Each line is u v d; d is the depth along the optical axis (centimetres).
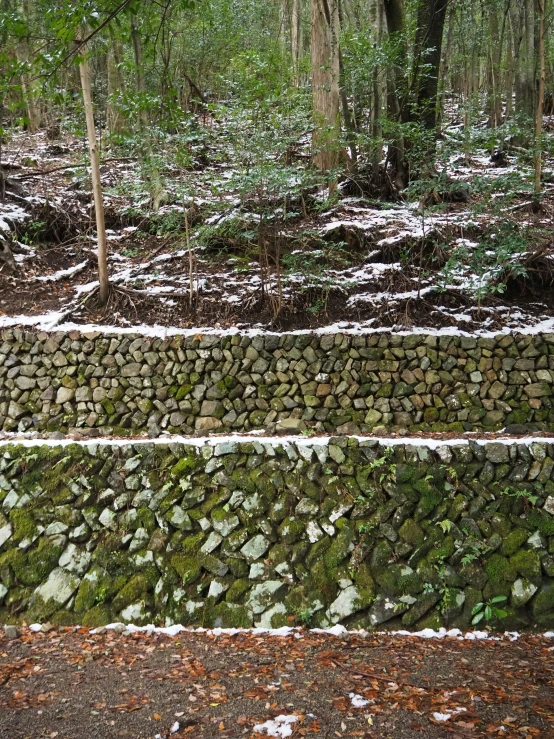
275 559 414
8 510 449
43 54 337
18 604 409
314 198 823
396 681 317
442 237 704
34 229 808
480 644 368
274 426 551
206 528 427
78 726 277
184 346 599
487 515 423
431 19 840
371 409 568
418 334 590
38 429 584
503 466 440
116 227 859
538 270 663
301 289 657
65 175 1013
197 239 729
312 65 903
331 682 316
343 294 667
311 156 923
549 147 734
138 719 282
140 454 462
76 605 404
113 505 443
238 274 713
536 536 413
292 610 394
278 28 1688
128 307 667
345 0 1373
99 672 331
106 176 953
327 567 409
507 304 648
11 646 367
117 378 597
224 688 311
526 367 572
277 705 293
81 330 618
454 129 1205
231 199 777
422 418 562
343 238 740
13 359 614
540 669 332
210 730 273
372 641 371
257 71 765
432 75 863
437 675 325
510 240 585
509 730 268
